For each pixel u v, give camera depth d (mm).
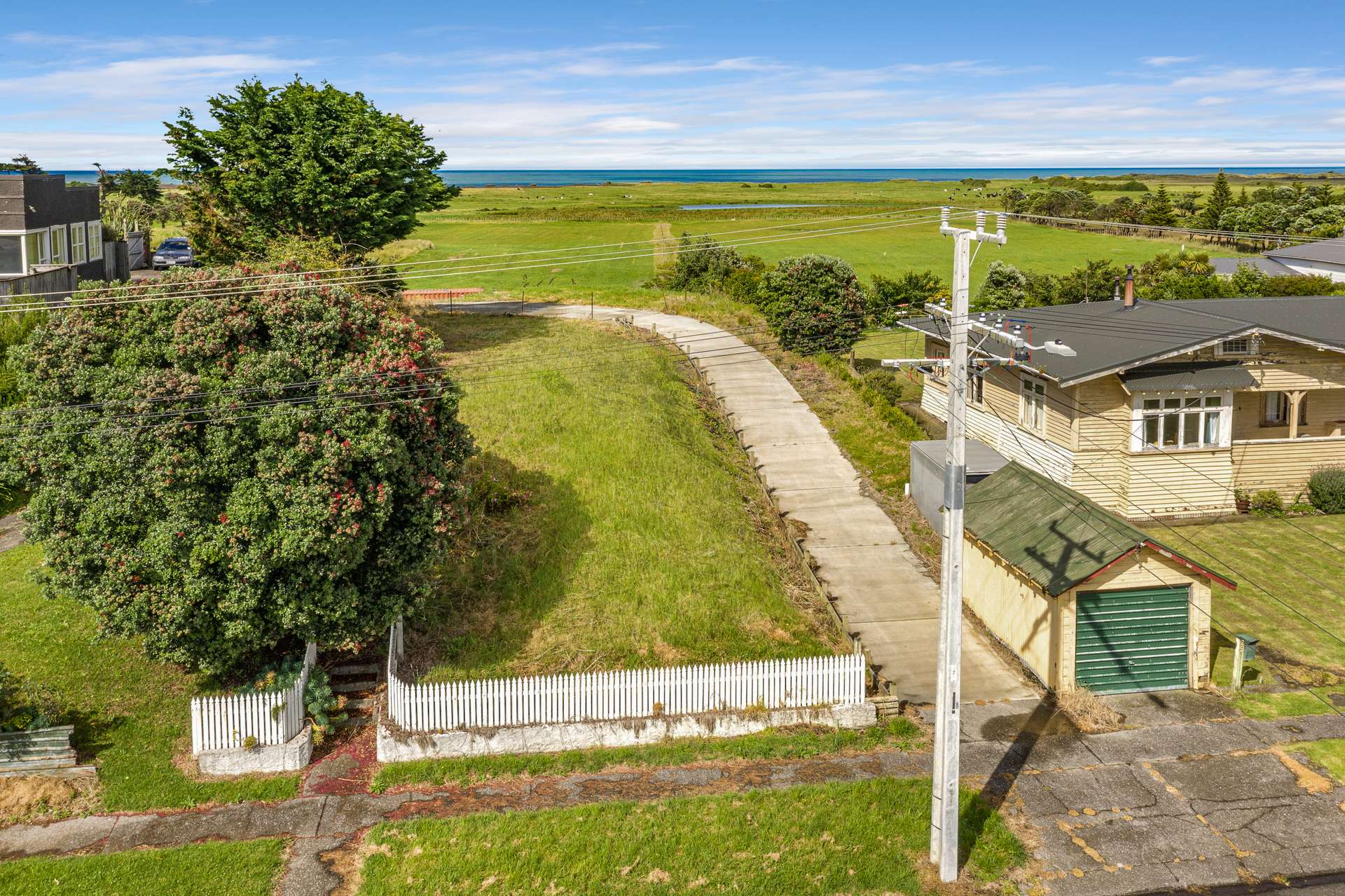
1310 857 17875
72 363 20516
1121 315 36750
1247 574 28906
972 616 27516
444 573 27406
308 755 21172
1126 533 23328
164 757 21125
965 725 22250
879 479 37031
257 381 20406
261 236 43844
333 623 21688
